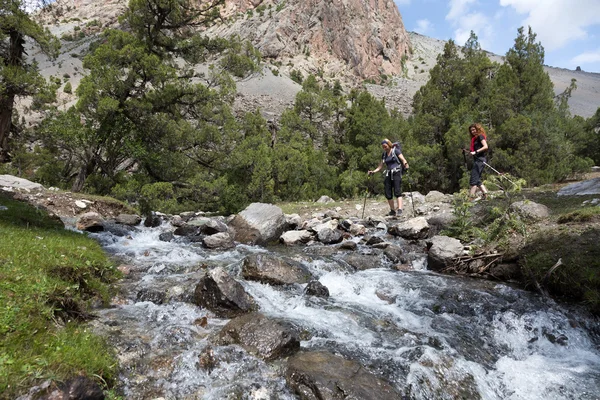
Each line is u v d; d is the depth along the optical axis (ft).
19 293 11.25
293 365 10.50
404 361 11.30
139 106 53.62
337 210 39.40
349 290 17.97
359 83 407.03
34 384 7.67
